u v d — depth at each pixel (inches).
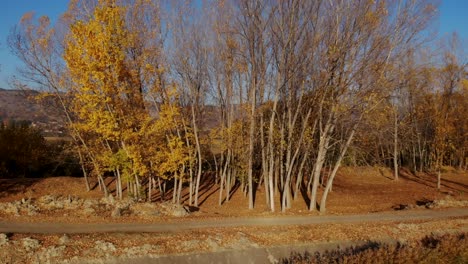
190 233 655.8
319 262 574.6
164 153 936.9
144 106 906.1
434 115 1456.7
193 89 1003.9
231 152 1132.5
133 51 892.6
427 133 1787.6
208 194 1241.4
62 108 1079.6
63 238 560.4
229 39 992.9
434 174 1802.4
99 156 978.7
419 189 1438.2
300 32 904.3
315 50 927.7
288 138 1022.4
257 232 695.7
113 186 1286.9
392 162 2001.7
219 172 1406.3
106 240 577.0
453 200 1113.4
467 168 1926.7
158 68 911.7
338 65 903.7
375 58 877.2
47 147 1406.3
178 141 930.1
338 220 852.6
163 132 934.4
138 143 896.3
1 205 729.6
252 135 994.1
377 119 1029.2
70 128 1055.0
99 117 816.3
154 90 896.9
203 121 1090.1
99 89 816.3
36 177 1423.5
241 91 1078.4
